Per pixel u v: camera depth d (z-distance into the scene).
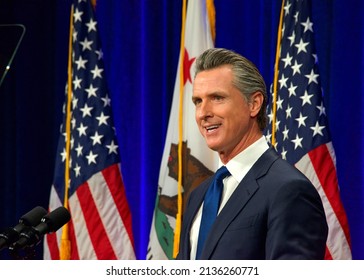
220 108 4.62
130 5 10.65
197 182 9.06
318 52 9.18
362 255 8.75
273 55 9.25
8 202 10.90
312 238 4.14
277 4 9.24
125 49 10.61
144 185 10.24
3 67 10.10
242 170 4.65
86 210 9.56
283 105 8.52
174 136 9.42
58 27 10.84
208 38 9.57
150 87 10.30
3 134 10.98
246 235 4.29
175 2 10.27
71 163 9.76
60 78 10.76
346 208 8.85
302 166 8.18
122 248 9.51
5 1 10.91
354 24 9.00
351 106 8.95
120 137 10.51
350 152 8.91
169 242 9.19
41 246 10.71
